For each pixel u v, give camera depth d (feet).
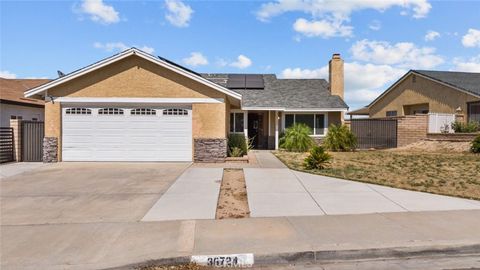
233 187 30.76
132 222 20.42
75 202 25.16
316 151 40.68
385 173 36.63
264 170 39.65
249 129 77.05
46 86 45.34
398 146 68.69
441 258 16.07
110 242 17.22
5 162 46.01
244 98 75.77
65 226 19.75
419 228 18.94
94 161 46.47
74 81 46.11
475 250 16.58
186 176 35.76
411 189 28.91
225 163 46.03
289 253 15.65
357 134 69.87
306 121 75.97
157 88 46.65
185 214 22.03
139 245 16.78
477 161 43.70
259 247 16.26
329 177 34.91
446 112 74.74
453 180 32.30
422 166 40.75
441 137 62.28
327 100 77.36
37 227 19.61
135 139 46.78
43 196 26.99
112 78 46.32
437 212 22.12
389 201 25.09
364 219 20.75
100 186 30.73
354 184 31.35
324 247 16.15
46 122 46.11
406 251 16.24
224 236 17.88
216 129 47.06
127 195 27.30
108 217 21.44
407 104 89.45
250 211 22.75
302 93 81.15
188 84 46.91
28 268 14.44
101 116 46.52
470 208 23.03
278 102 74.64
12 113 63.41
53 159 46.06
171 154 46.98
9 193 27.99
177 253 15.61
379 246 16.26
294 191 28.63
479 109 66.03
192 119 46.98
